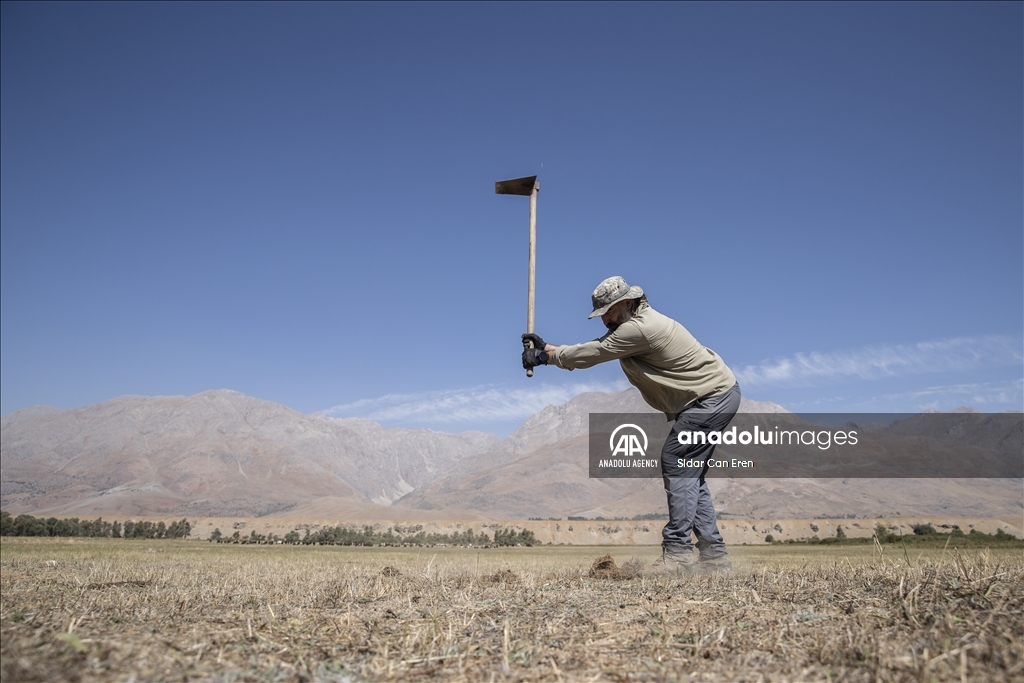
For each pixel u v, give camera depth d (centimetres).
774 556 1752
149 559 1769
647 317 620
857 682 246
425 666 282
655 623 355
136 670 249
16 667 236
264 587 689
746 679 256
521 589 532
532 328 682
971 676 241
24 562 1459
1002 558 664
